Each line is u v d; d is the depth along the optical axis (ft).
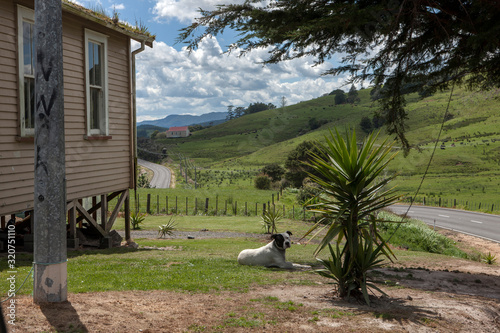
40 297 13.33
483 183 260.21
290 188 171.12
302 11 23.81
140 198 125.70
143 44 41.75
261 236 62.85
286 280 21.97
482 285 24.85
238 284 20.15
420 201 204.13
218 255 34.40
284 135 492.95
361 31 23.38
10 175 27.25
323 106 594.24
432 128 284.61
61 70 13.55
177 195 139.54
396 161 295.48
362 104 555.28
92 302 13.92
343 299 17.38
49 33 13.17
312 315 14.32
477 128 379.14
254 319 13.42
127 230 43.78
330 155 17.83
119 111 40.19
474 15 21.20
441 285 23.84
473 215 138.62
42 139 13.14
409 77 25.31
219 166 416.67
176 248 41.39
